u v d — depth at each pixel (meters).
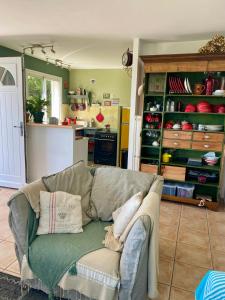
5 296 1.68
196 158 3.70
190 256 2.25
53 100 6.07
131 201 1.69
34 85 5.36
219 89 3.34
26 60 4.81
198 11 2.55
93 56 4.83
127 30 3.24
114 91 6.05
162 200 3.67
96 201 2.02
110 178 2.07
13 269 1.95
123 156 5.63
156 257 1.45
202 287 1.06
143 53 3.81
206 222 2.98
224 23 2.88
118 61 5.22
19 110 3.74
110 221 1.96
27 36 3.68
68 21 2.99
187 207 3.45
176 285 1.87
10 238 2.41
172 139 3.50
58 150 3.84
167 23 2.94
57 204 1.76
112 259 1.47
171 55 3.22
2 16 2.86
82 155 4.16
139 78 3.77
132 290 1.35
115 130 6.01
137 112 3.85
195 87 3.39
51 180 1.90
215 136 3.29
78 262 1.46
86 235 1.72
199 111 3.37
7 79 3.73
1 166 4.01
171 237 2.59
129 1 2.38
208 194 3.69
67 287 1.48
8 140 3.89
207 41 3.52
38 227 1.70
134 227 1.33
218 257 2.25
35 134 3.92
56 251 1.53
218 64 3.11
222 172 3.61
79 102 6.37
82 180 2.09
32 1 2.44
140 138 3.69
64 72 6.17
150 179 1.99
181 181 3.54
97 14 2.74
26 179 3.96
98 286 1.42
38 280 1.62
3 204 3.25
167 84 3.54
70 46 4.15
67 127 3.69
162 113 3.50
